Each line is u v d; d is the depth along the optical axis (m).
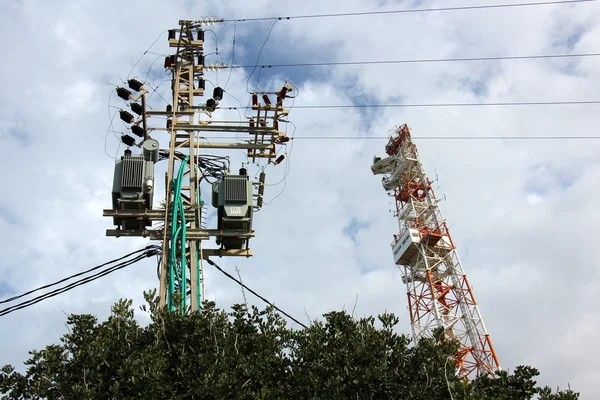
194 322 17.03
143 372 15.43
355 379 16.16
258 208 22.11
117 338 16.78
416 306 76.50
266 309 18.30
